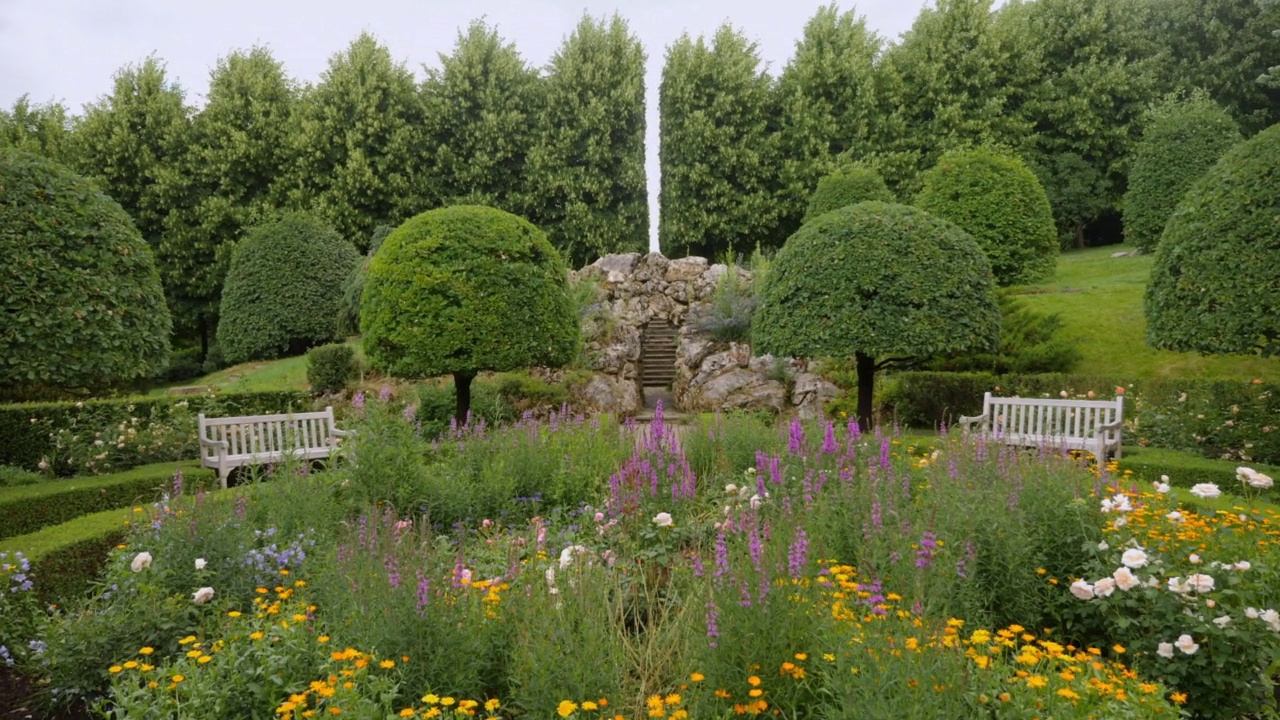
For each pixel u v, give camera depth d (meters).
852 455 5.59
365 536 4.07
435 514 5.61
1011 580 3.65
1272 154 7.70
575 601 3.16
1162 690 2.80
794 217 24.61
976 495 4.11
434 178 23.41
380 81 22.84
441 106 23.27
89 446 8.25
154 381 19.00
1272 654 3.09
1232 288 7.73
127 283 7.89
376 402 6.27
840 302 9.83
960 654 2.66
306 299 17.53
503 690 3.17
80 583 4.89
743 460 6.51
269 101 22.94
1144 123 24.30
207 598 3.54
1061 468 4.80
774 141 24.03
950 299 9.77
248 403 11.31
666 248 25.12
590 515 5.37
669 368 18.14
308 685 3.04
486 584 3.59
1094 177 24.55
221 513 4.31
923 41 25.61
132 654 3.40
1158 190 18.75
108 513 5.71
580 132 23.36
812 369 14.18
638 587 4.14
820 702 2.81
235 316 17.58
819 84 24.80
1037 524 3.96
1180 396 8.66
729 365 14.95
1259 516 4.09
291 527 4.91
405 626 3.05
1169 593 3.31
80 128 21.75
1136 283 15.20
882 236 9.91
